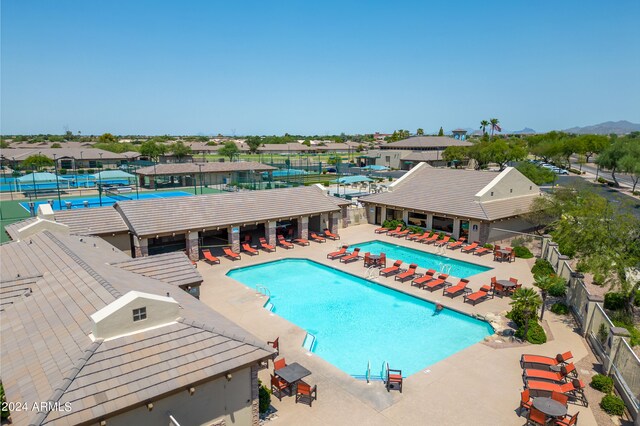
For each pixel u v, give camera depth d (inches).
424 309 948.0
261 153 6136.8
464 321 882.8
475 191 1483.8
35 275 670.5
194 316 550.0
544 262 1130.7
